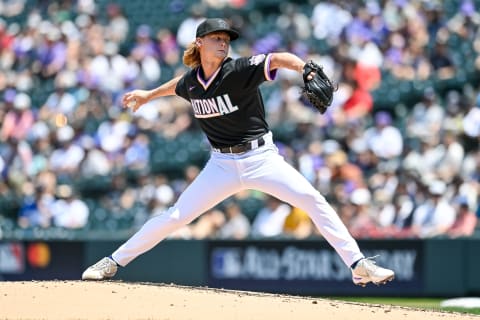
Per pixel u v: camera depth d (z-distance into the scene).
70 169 56.91
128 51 63.38
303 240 45.59
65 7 66.81
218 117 22.88
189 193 23.95
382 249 44.56
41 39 64.56
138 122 57.84
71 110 59.50
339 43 57.44
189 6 64.19
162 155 56.56
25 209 55.78
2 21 68.06
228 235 48.31
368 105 54.62
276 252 45.94
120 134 57.28
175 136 56.94
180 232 48.72
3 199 56.72
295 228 47.53
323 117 54.09
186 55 23.14
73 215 54.41
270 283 45.94
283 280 45.78
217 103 22.67
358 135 52.78
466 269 43.38
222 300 23.30
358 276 23.31
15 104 61.19
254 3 62.69
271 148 23.23
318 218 23.25
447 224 45.75
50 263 49.22
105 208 54.31
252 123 22.91
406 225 46.62
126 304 22.30
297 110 54.94
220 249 46.69
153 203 53.03
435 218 46.00
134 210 53.44
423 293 43.88
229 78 22.28
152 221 24.64
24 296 23.11
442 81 54.72
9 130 60.19
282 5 62.19
